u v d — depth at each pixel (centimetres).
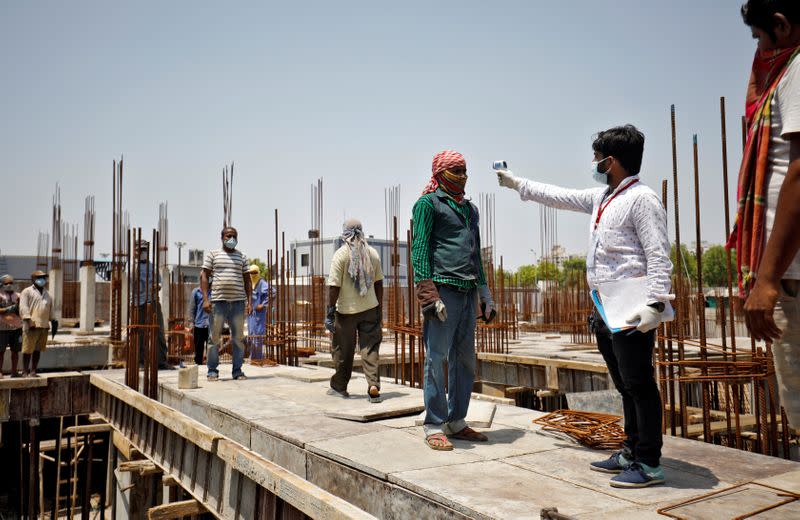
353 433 476
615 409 699
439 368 426
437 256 427
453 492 324
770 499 302
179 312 1405
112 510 930
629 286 323
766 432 485
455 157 430
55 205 1945
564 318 1862
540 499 311
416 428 492
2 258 3008
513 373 1150
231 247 846
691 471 356
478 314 462
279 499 441
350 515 335
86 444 1279
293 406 605
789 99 191
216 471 547
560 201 390
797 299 191
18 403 922
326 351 1409
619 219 329
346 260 627
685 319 976
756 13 199
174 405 726
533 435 458
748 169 211
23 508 1103
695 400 854
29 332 935
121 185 1028
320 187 1343
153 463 712
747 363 496
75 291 2166
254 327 1142
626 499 309
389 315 1255
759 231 205
